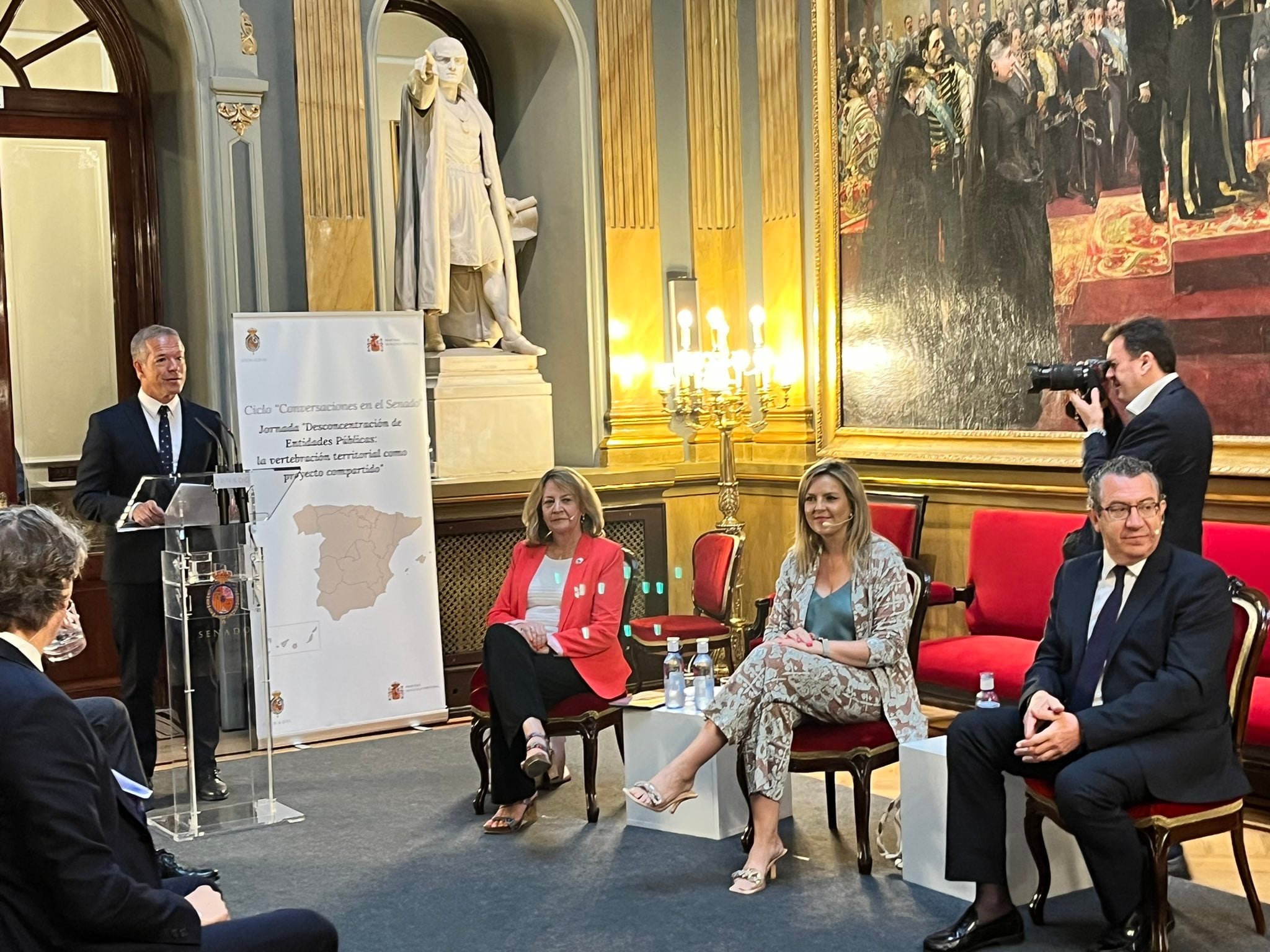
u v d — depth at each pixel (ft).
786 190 22.77
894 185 20.86
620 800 15.97
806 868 13.37
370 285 21.38
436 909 12.60
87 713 10.34
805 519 14.24
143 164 21.86
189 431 17.01
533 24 23.82
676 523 23.62
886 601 13.78
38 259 21.27
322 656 19.31
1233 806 11.04
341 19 21.13
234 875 13.74
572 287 23.84
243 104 20.51
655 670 22.61
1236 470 15.99
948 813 11.50
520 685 14.56
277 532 19.02
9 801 7.11
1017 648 16.71
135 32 21.72
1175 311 16.89
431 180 21.81
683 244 24.17
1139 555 11.21
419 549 19.98
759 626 17.26
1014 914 11.30
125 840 8.10
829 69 21.90
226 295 20.44
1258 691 14.15
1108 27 17.49
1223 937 11.21
